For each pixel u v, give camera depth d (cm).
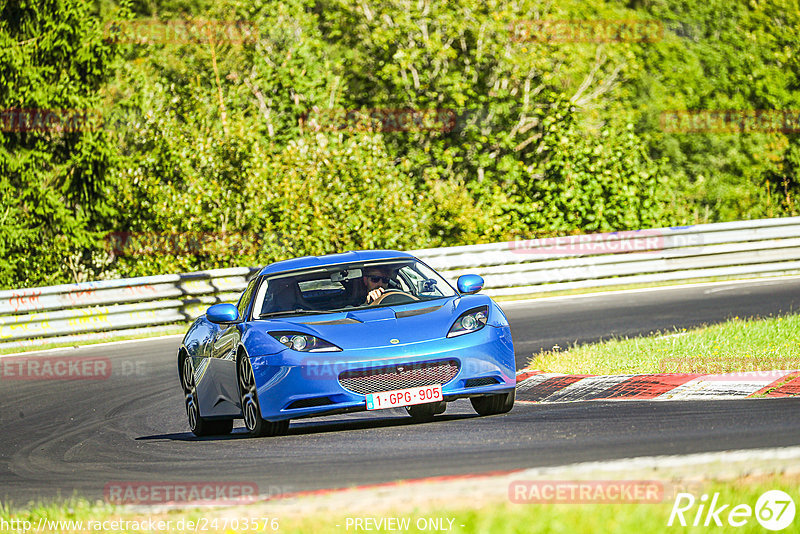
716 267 7744
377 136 9462
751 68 13325
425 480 2034
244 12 11325
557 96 10875
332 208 9069
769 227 7781
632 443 2322
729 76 13362
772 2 13638
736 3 13688
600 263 7656
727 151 13088
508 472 2056
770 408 2698
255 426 2961
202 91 9975
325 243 9006
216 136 9375
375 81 11375
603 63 11756
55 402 4400
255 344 2917
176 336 6506
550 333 5381
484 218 9444
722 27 13662
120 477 2586
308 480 2233
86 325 6750
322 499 1942
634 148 9494
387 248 9094
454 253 7469
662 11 13650
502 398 3041
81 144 9206
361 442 2698
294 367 2822
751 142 13012
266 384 2859
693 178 13025
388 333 2875
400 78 10875
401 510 1780
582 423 2698
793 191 12406
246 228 9119
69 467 2877
